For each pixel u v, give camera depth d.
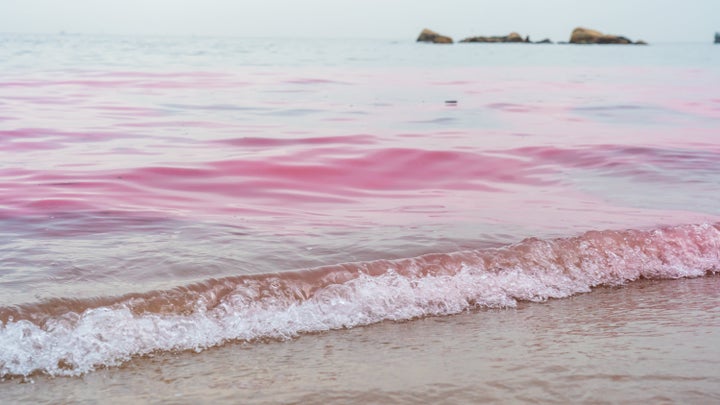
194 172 6.06
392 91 14.32
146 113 9.97
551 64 29.48
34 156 6.62
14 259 3.62
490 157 6.98
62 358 2.67
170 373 2.62
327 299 3.27
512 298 3.53
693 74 22.44
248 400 2.42
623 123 9.87
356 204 5.12
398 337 3.02
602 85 17.11
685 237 4.31
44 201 4.91
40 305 2.97
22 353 2.67
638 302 3.55
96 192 5.25
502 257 3.84
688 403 2.43
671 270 4.03
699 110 11.66
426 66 26.02
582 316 3.33
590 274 3.87
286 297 3.24
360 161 6.69
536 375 2.64
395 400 2.43
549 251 3.97
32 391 2.45
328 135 8.20
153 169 6.11
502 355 2.83
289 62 26.45
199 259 3.67
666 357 2.83
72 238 4.04
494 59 34.69
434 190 5.67
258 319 3.08
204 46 51.81
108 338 2.81
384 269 3.55
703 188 5.71
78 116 9.39
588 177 6.16
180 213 4.72
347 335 3.04
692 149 7.55
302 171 6.24
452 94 13.97
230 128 8.70
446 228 4.40
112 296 3.09
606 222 4.59
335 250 3.89
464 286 3.55
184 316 3.02
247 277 3.33
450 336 3.04
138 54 31.28
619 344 2.97
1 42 50.50
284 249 3.89
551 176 6.20
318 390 2.50
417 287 3.47
